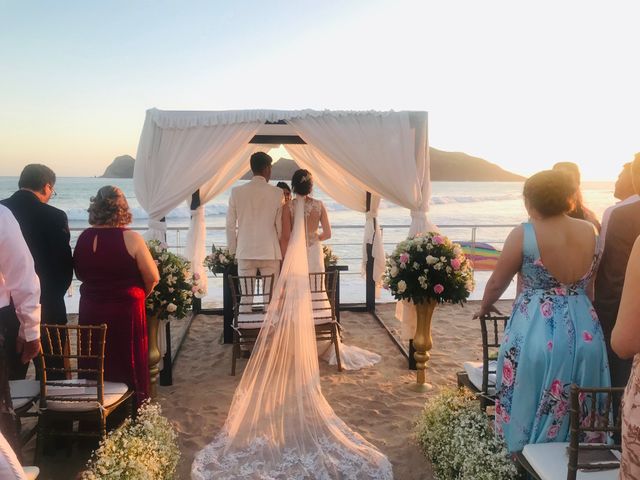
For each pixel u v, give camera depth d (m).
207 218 24.20
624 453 1.86
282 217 5.44
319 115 5.62
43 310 3.83
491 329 6.72
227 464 3.32
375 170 5.66
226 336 6.20
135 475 2.80
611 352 3.01
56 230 3.83
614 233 2.93
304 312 4.43
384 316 7.31
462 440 3.06
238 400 4.01
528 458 2.54
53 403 3.15
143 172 5.57
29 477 2.36
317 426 3.73
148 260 3.51
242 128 5.54
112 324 3.42
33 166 3.81
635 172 2.26
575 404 2.16
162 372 4.87
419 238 4.73
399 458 3.55
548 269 2.68
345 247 17.55
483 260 10.06
